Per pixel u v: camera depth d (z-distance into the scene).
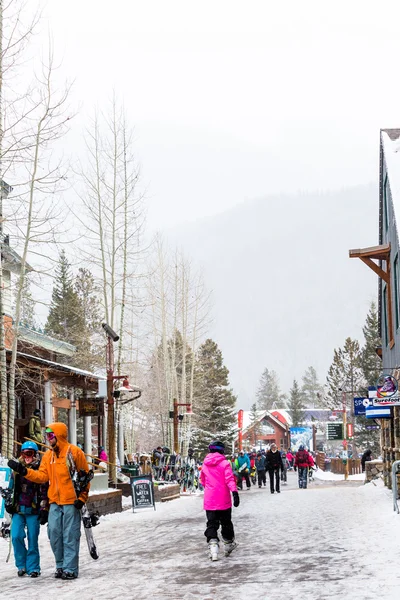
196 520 21.92
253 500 29.23
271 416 135.12
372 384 83.06
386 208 29.12
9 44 22.16
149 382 67.06
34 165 22.56
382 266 30.50
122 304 39.69
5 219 22.22
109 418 31.36
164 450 42.12
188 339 68.88
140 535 17.94
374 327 84.25
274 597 9.20
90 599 9.66
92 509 23.31
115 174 39.34
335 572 10.84
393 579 9.98
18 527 12.08
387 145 28.44
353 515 19.88
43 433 29.97
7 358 26.88
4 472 17.86
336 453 122.81
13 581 11.60
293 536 15.65
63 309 60.91
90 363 46.34
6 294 30.30
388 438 30.55
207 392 77.69
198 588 10.11
